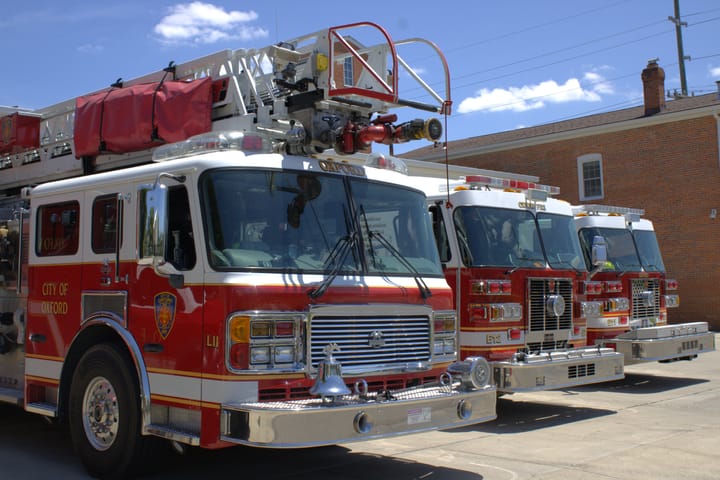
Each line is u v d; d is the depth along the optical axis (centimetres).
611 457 638
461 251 813
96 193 598
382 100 565
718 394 1032
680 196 2262
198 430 481
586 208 1115
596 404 953
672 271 2273
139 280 544
